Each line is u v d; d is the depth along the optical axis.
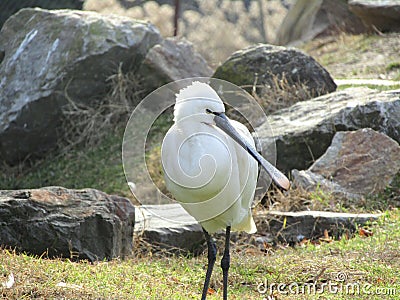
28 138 18.06
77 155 17.70
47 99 17.88
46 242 10.23
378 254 10.10
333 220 12.03
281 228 12.14
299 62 17.19
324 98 15.89
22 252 10.19
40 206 10.41
